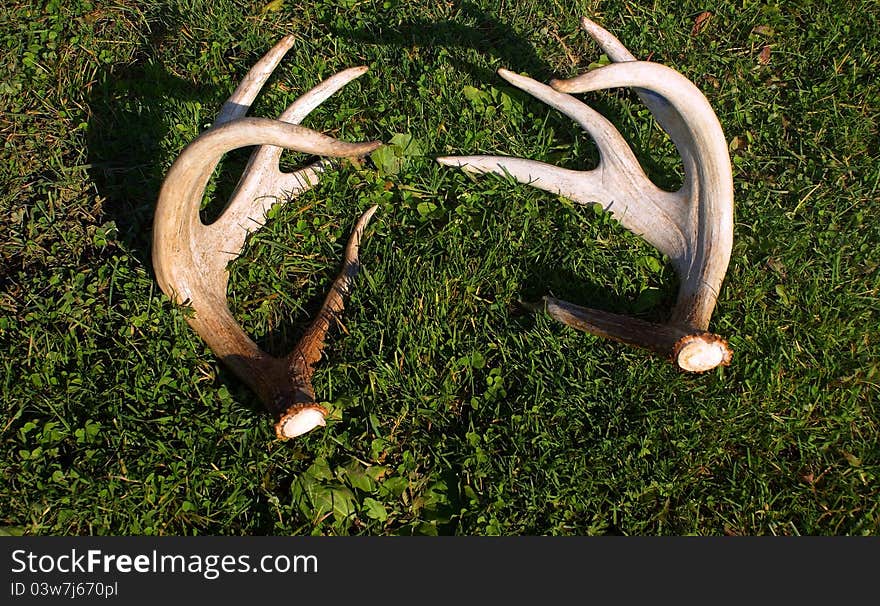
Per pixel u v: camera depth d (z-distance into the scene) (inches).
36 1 62.1
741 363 49.5
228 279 50.4
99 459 45.0
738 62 61.1
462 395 49.0
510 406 47.9
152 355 47.7
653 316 51.8
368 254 52.1
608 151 51.5
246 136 41.8
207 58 60.6
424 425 48.1
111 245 51.6
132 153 55.9
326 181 54.3
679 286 51.0
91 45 60.7
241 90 51.6
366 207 53.7
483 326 50.3
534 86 51.5
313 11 63.2
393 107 58.1
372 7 63.2
